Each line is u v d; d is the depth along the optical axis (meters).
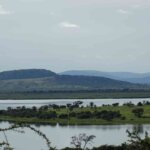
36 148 98.31
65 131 155.50
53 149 11.87
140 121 186.88
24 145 103.38
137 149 15.20
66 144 115.31
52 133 148.12
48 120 199.62
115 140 124.31
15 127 11.84
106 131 154.75
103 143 114.69
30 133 127.50
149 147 15.09
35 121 194.88
